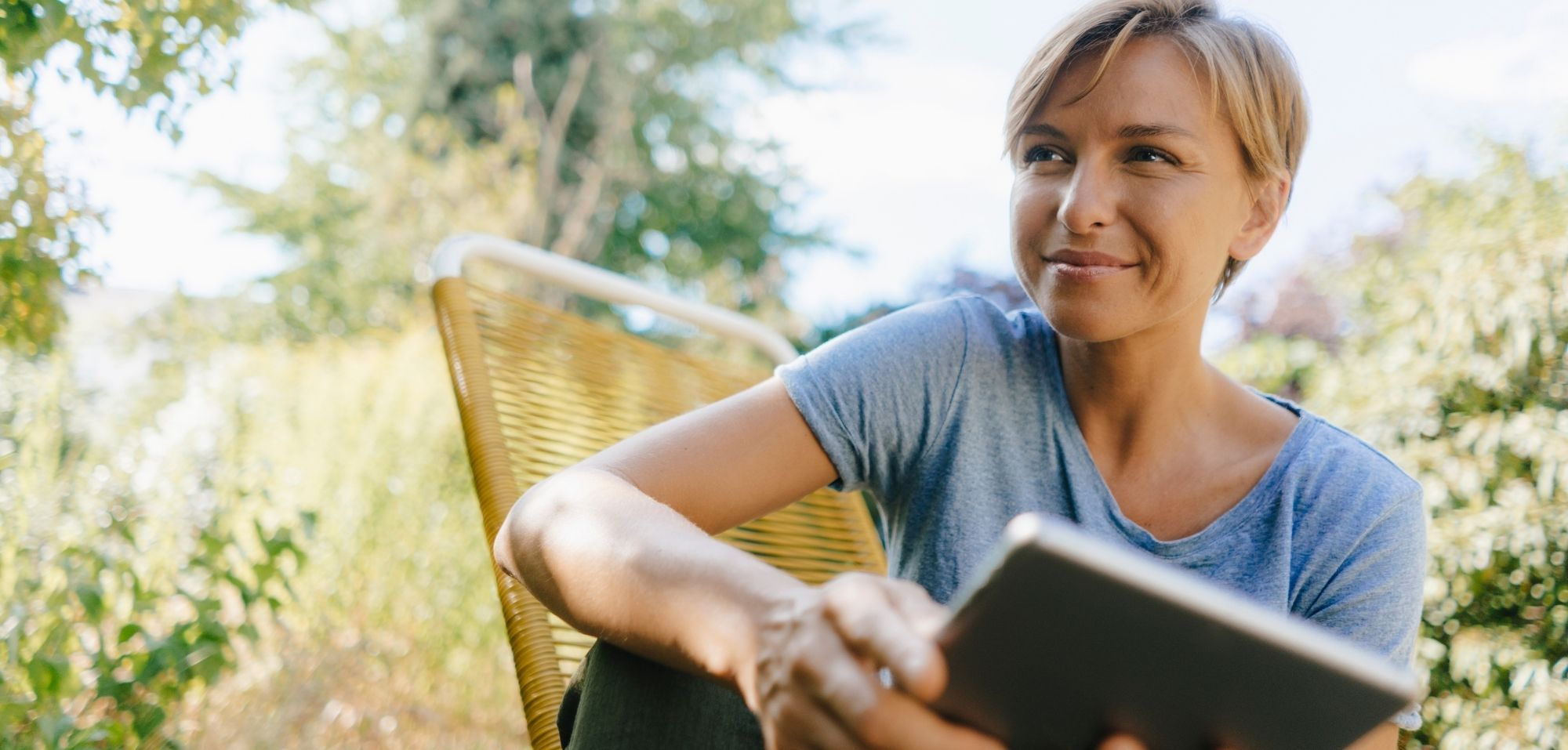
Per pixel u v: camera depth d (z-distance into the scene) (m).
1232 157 0.89
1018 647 0.47
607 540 0.68
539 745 0.94
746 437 0.89
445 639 2.92
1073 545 0.42
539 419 1.32
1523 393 2.14
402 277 8.56
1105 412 0.98
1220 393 1.00
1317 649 0.47
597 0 10.84
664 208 10.99
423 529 3.25
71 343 3.03
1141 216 0.86
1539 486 2.01
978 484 0.97
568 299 8.50
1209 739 0.53
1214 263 0.90
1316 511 0.93
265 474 2.62
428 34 10.56
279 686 2.36
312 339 8.54
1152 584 0.44
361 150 9.70
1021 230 0.90
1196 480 0.97
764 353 1.64
